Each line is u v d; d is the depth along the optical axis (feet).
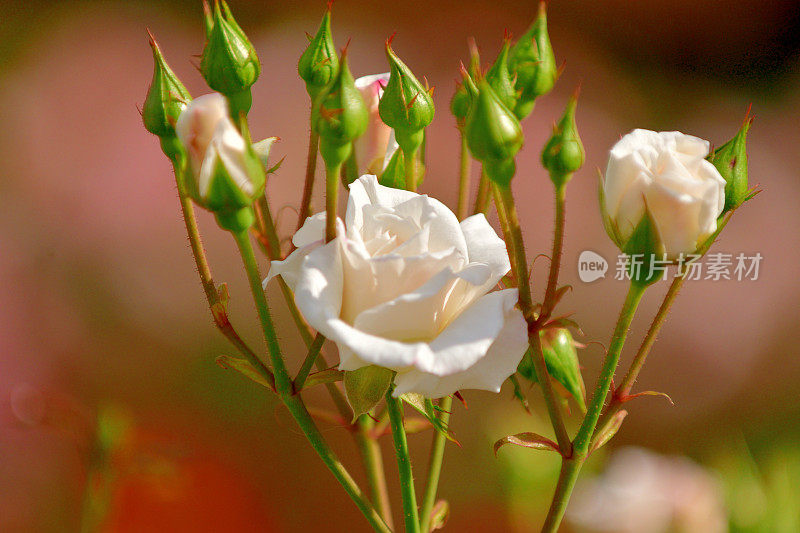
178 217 5.41
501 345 2.25
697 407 5.22
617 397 2.34
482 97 2.24
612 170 2.27
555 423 2.31
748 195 2.31
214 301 2.31
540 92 2.42
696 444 5.12
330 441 4.67
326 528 4.48
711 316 5.43
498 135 2.24
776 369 5.32
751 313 5.42
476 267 2.23
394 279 2.23
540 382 2.30
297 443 4.65
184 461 4.42
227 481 4.47
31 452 4.35
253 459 4.58
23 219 5.23
